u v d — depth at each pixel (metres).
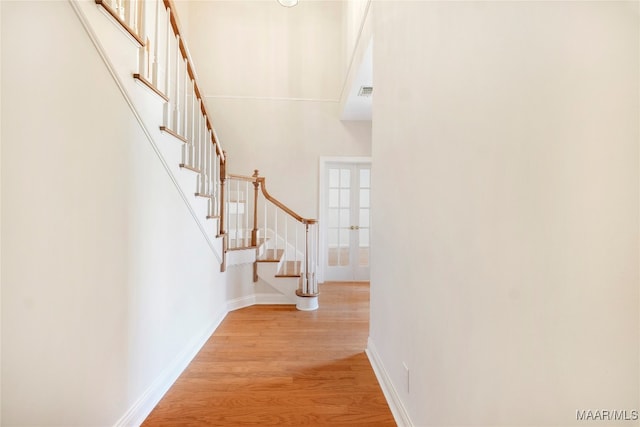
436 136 1.13
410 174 1.41
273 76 4.65
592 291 0.52
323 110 4.70
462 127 0.94
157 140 1.72
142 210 1.58
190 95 4.30
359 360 2.19
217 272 2.91
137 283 1.53
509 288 0.72
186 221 2.17
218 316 2.94
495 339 0.77
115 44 1.33
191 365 2.10
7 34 0.84
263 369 2.05
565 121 0.57
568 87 0.56
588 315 0.53
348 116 4.54
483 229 0.82
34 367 0.95
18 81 0.88
